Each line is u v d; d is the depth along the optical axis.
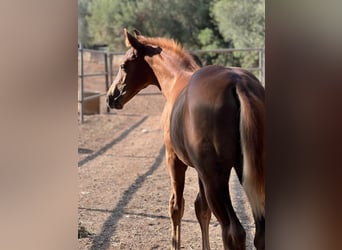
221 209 1.85
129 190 4.34
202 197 2.50
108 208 3.79
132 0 15.55
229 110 1.81
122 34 15.80
